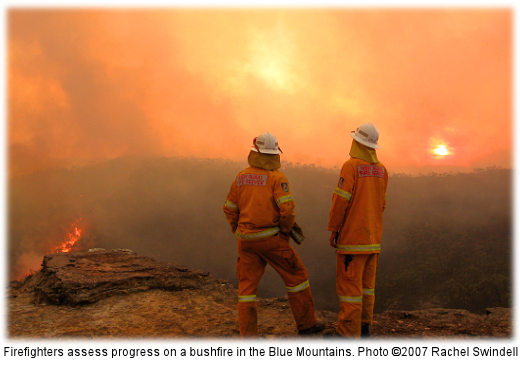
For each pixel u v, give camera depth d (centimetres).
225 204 423
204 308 512
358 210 390
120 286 540
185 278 589
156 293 552
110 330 433
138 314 485
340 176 398
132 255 691
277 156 405
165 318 474
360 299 387
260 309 533
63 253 667
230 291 591
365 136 402
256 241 388
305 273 415
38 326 440
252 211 390
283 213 379
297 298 410
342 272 394
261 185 392
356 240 388
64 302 508
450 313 505
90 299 506
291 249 403
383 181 406
